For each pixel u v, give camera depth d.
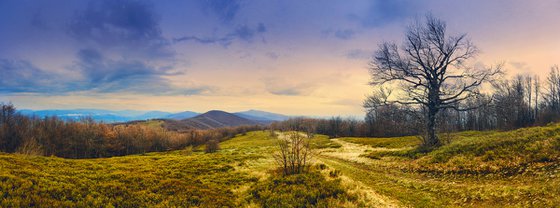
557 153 17.44
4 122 92.88
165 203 14.73
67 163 23.25
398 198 16.16
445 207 13.98
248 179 20.75
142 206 14.19
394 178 21.78
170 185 17.72
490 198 13.91
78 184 15.88
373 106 37.44
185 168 24.88
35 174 16.42
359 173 24.78
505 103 38.03
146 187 17.09
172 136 137.12
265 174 21.45
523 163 17.81
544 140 20.33
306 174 19.30
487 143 23.45
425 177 21.12
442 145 30.48
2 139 85.62
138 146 116.44
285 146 22.64
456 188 16.62
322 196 15.27
